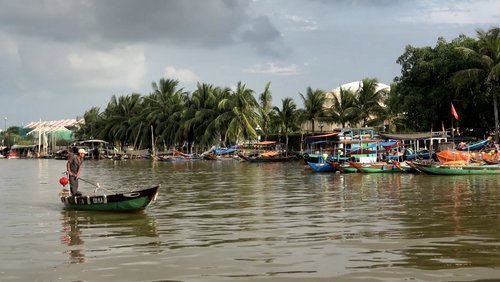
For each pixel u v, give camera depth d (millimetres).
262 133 77812
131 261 10781
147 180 34781
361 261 10516
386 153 41906
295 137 73000
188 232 13969
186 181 33062
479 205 18531
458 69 47781
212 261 10688
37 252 11773
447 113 51031
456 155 35781
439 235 13039
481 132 52531
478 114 50281
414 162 34938
